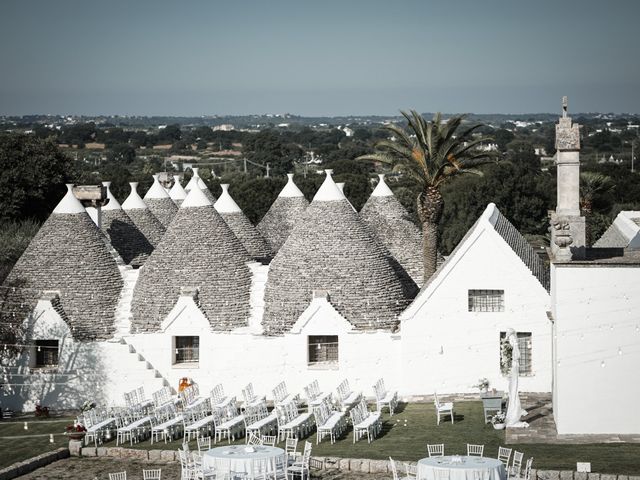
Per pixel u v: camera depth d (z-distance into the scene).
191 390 49.97
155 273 53.94
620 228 62.25
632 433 41.34
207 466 36.97
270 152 189.88
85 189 59.69
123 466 41.50
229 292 53.22
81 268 54.25
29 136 99.94
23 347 52.84
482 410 47.09
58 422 49.69
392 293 52.53
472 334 50.16
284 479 36.84
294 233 53.62
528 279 49.66
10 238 72.31
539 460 37.94
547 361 49.53
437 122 59.03
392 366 51.12
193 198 54.97
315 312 51.34
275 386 51.69
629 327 41.19
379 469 38.94
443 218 113.50
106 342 52.59
